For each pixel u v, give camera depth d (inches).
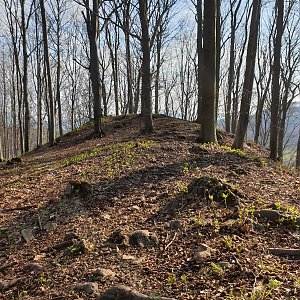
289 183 252.7
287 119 1116.5
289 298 104.5
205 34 402.6
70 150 562.3
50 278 148.7
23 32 751.7
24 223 225.1
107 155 395.2
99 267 149.1
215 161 317.7
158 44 983.6
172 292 119.8
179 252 151.4
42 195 280.1
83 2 573.0
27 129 775.7
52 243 188.4
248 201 191.9
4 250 191.2
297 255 134.8
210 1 390.0
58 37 955.3
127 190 254.2
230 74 840.9
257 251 140.3
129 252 159.5
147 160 338.3
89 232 191.3
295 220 159.9
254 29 415.5
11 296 142.2
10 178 381.1
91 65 615.8
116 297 118.6
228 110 850.1
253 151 504.4
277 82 445.1
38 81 993.5
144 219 197.0
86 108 1676.9
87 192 254.7
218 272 127.0
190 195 205.8
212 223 169.8
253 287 113.3
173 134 513.3
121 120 807.7
